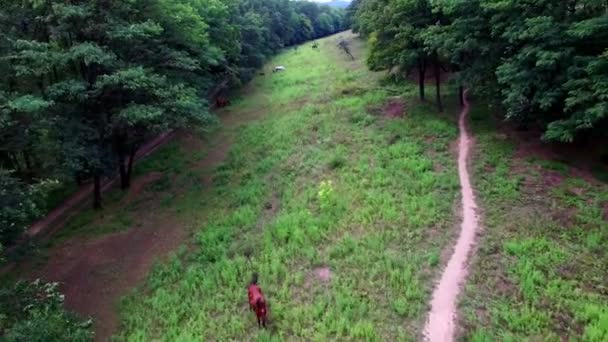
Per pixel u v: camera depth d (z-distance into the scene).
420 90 32.62
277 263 16.91
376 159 24.41
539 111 21.69
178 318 15.43
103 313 16.62
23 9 20.98
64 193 27.86
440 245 16.48
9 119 15.97
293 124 33.19
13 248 16.17
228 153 30.84
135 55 24.44
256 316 14.42
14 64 19.52
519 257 15.05
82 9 20.08
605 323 11.78
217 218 22.03
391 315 13.59
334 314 13.91
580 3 19.06
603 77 17.12
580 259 14.66
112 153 23.67
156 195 25.95
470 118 27.95
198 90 32.38
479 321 12.84
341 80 44.81
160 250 20.33
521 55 19.69
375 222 18.59
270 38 77.38
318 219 19.42
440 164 22.67
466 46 23.50
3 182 14.73
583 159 21.17
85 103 21.80
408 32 27.95
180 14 26.36
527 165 20.91
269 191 23.80
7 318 12.47
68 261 20.34
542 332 12.15
